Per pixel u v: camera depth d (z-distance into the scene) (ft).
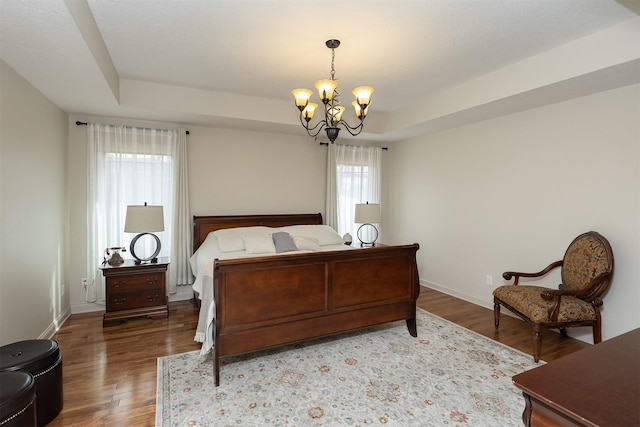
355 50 9.01
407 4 6.84
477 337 10.30
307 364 8.58
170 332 10.61
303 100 8.46
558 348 9.52
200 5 6.87
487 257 13.17
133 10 7.05
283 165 15.74
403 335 10.49
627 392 3.39
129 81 11.19
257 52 9.12
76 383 7.63
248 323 8.03
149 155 13.08
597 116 9.66
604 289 8.99
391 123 15.23
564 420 3.22
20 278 8.30
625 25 7.50
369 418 6.43
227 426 6.18
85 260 12.51
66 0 5.46
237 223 14.40
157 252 12.29
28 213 8.78
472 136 13.69
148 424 6.24
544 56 9.07
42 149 9.77
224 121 13.21
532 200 11.46
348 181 17.12
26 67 7.89
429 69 10.30
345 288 9.36
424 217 16.29
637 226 8.84
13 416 4.71
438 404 6.89
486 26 7.73
